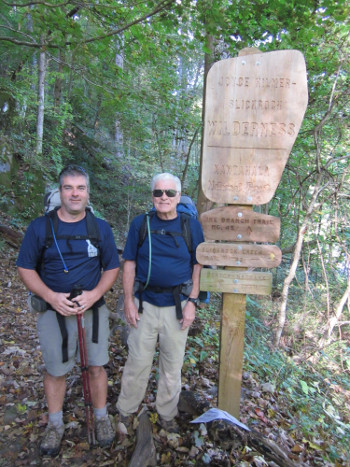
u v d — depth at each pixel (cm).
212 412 222
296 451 272
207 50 480
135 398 246
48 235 208
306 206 436
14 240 677
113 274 227
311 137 509
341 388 414
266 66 216
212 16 427
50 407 229
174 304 230
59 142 1062
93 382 235
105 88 655
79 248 211
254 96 219
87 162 1227
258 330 493
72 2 471
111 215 1161
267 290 235
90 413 235
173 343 233
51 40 559
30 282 209
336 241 456
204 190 229
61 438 235
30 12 484
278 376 382
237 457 236
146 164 1026
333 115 481
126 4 498
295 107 218
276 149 222
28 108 1105
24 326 420
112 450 235
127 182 1301
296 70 215
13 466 221
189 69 1202
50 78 1034
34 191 867
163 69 655
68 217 214
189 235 231
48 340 217
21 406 275
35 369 328
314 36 452
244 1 425
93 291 217
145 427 240
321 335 473
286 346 466
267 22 445
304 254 504
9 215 774
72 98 1262
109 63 591
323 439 310
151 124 909
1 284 524
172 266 225
